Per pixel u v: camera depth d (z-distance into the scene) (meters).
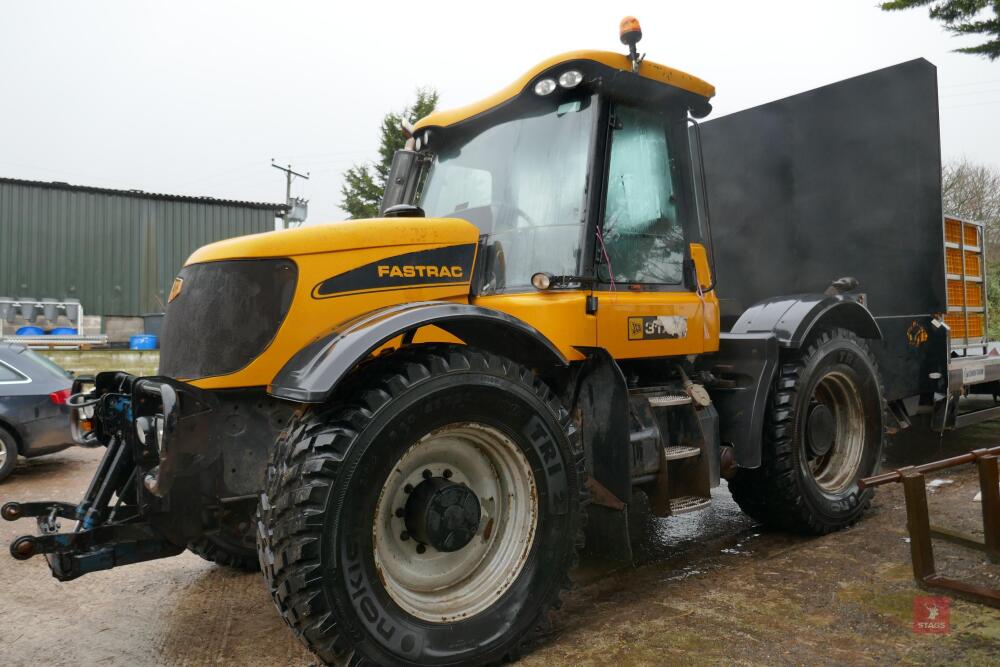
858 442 4.26
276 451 2.43
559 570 2.69
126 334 18.20
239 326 2.66
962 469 5.60
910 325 4.94
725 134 5.49
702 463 3.42
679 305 3.45
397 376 2.38
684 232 3.58
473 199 3.46
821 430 4.00
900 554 3.61
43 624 3.10
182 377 2.74
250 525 3.22
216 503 2.55
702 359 3.95
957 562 3.42
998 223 23.73
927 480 5.26
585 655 2.61
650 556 3.80
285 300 2.66
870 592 3.11
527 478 2.64
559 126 3.24
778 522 4.00
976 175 28.31
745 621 2.86
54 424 6.63
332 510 2.20
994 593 2.93
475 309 2.55
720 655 2.56
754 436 3.67
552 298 2.96
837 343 4.09
